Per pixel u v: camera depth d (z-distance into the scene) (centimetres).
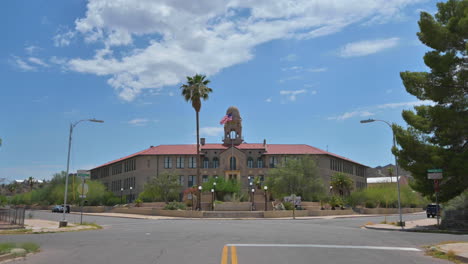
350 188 8706
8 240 2028
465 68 3134
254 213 5562
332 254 1462
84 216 5597
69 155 3244
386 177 12762
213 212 5525
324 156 9662
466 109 3142
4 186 15488
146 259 1321
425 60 3222
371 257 1402
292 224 3706
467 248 1552
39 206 9812
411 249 1653
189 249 1586
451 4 3375
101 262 1270
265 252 1499
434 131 3278
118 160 10638
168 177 8769
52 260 1322
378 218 5369
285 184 7981
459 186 3122
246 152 9875
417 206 9006
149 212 6078
